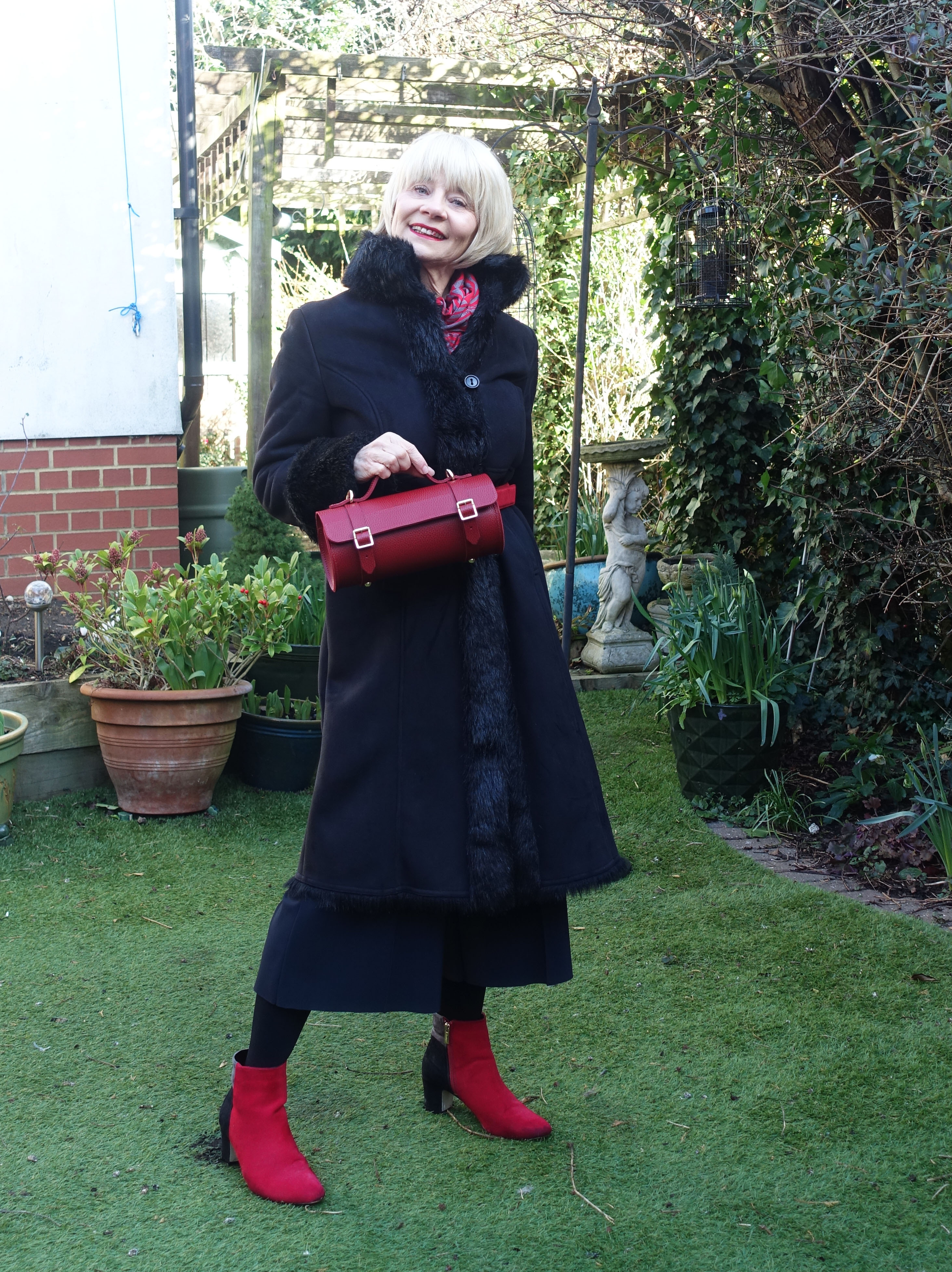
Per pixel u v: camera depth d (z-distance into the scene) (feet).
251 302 17.58
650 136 17.43
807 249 13.28
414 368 5.79
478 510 5.59
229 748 12.38
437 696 5.80
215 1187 6.18
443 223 5.94
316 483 5.57
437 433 5.79
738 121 13.88
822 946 9.37
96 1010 8.19
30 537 14.21
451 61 18.37
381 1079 7.38
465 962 6.12
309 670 13.84
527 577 6.10
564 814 5.92
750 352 17.25
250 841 11.70
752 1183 6.29
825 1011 8.30
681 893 10.54
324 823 5.83
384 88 18.40
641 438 21.39
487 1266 5.58
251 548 14.98
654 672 14.67
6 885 10.39
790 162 13.15
